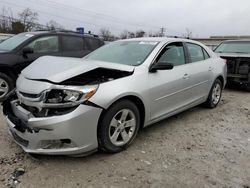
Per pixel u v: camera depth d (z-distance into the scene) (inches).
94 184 110.7
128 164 127.3
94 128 122.6
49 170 119.6
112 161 129.5
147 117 150.8
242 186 113.5
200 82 196.4
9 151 135.3
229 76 320.2
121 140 138.9
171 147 147.6
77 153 121.2
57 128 113.3
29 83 125.3
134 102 144.4
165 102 162.1
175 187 110.8
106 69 132.3
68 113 115.1
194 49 200.7
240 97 287.3
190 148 147.4
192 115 207.0
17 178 112.7
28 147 121.0
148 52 162.7
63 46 274.1
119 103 131.1
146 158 134.0
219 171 124.3
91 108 119.3
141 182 113.4
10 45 250.7
